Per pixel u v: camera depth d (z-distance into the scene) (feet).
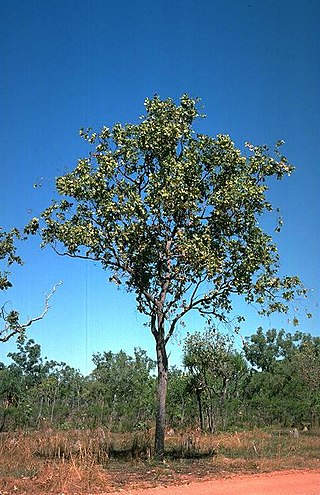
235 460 53.47
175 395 103.50
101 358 145.59
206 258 52.75
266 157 57.11
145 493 38.68
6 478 41.57
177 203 54.03
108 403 120.16
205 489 39.96
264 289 55.16
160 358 55.93
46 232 55.98
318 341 191.52
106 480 42.52
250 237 56.18
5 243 58.85
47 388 122.11
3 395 112.37
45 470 44.11
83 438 70.54
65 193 54.90
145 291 56.29
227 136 57.00
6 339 58.29
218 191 55.11
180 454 57.00
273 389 117.08
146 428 90.12
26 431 80.59
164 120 57.72
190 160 55.72
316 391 122.62
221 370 93.61
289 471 48.44
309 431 95.35
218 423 97.25
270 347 186.19
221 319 57.62
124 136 57.57
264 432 87.97
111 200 54.75
